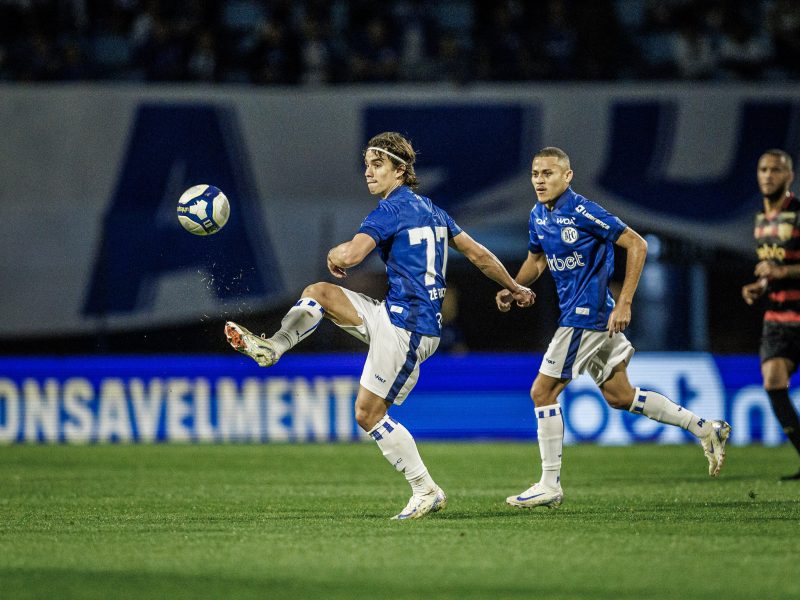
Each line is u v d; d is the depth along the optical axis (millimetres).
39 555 17859
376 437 22062
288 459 39062
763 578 15867
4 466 36844
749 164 52438
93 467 36438
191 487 30203
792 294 31000
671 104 52781
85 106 52344
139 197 52344
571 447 44312
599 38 58125
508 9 60125
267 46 57188
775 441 47312
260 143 52719
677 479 31672
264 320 48781
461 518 22359
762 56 64125
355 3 61031
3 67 56781
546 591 15125
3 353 48500
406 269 21672
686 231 51250
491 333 49531
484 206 51875
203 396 47656
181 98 52688
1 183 52062
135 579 15898
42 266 48594
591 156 52688
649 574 16172
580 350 23688
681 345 49875
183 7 61156
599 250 23578
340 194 52875
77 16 61875
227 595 14906
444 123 52781
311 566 16781
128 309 48594
